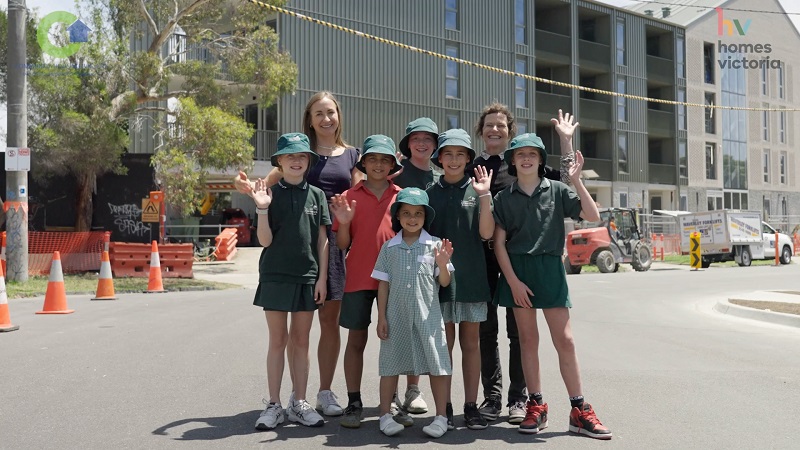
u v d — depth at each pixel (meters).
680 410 5.45
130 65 19.73
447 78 33.06
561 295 4.77
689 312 13.05
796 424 5.05
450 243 4.70
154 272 15.73
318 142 5.64
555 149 38.59
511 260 4.82
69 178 20.67
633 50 40.91
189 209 20.62
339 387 6.28
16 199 15.47
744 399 5.82
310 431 4.86
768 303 13.39
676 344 8.87
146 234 20.00
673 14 47.78
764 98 48.78
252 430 4.84
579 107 38.34
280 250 4.96
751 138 47.94
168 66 20.84
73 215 20.67
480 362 5.31
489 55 34.53
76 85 18.27
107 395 5.77
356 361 5.05
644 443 4.58
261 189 4.95
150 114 26.42
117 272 18.03
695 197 44.09
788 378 6.69
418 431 4.87
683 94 43.53
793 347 8.70
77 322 10.19
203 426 4.92
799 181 51.25
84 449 4.38
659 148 43.84
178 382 6.28
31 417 5.08
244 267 23.66
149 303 13.05
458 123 33.31
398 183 5.36
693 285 19.08
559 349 4.83
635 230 26.95
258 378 6.48
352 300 5.02
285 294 4.96
